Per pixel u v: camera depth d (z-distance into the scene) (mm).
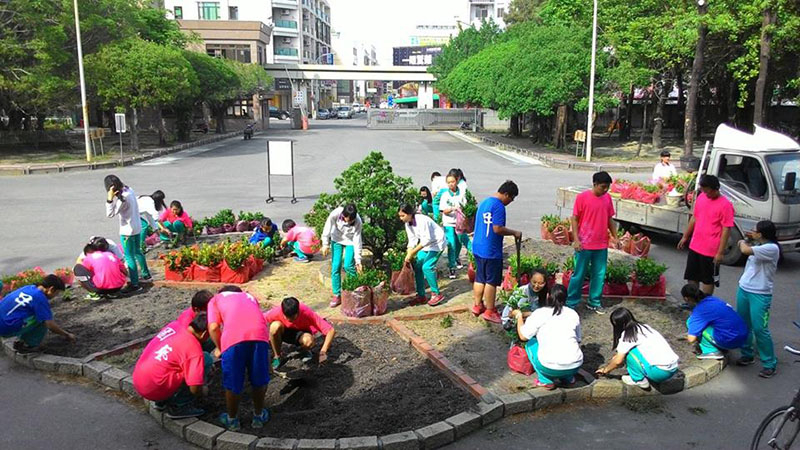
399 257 8320
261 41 64312
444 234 8320
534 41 28406
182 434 5059
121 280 8297
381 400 5535
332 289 8094
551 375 5605
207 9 70625
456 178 8961
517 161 27500
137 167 24484
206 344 5938
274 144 16219
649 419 5355
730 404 5625
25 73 23812
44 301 6480
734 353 6789
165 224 10852
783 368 6387
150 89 27531
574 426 5238
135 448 4918
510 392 5621
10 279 8211
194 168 24219
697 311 6285
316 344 6676
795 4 18719
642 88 29281
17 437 5043
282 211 15180
